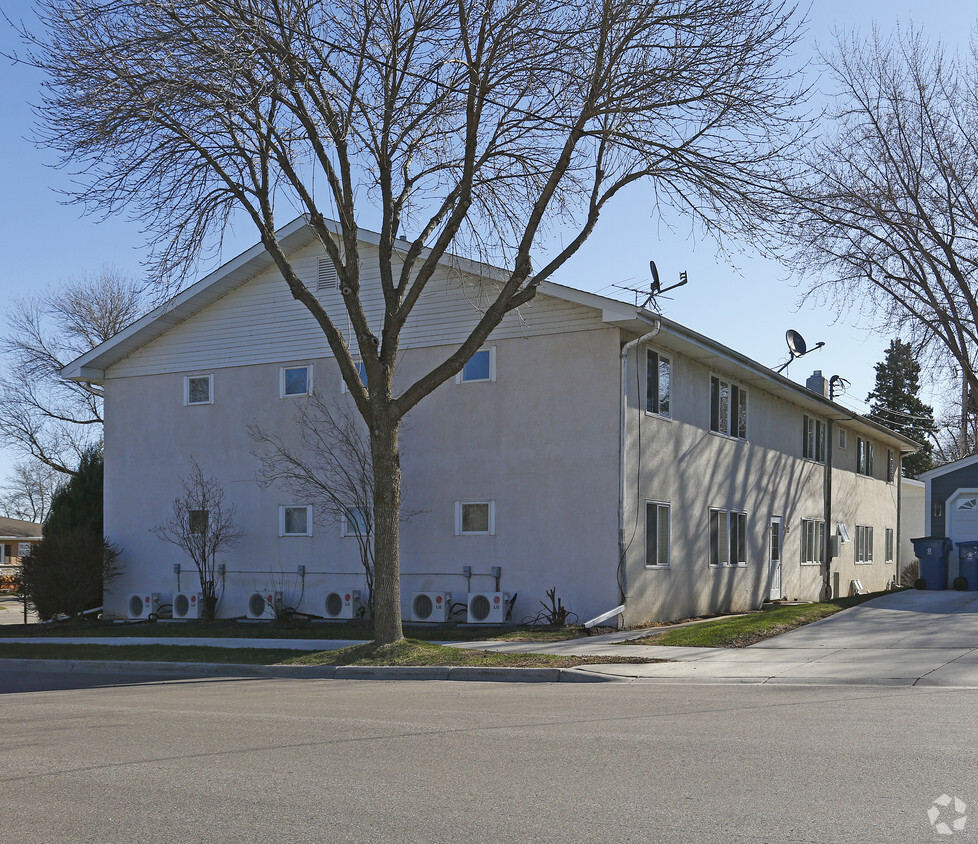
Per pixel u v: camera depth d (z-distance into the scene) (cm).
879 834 520
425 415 2158
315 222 1605
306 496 2298
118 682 1480
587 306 1980
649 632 1828
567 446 1983
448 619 2052
